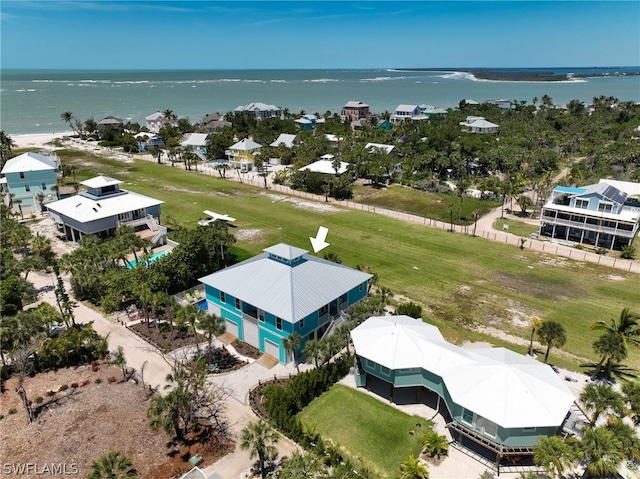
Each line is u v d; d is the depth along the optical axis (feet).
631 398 102.32
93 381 134.72
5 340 140.97
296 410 122.01
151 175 414.00
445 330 162.71
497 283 200.85
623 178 369.30
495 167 412.36
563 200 265.13
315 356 128.88
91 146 560.20
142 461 105.29
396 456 106.93
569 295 189.88
